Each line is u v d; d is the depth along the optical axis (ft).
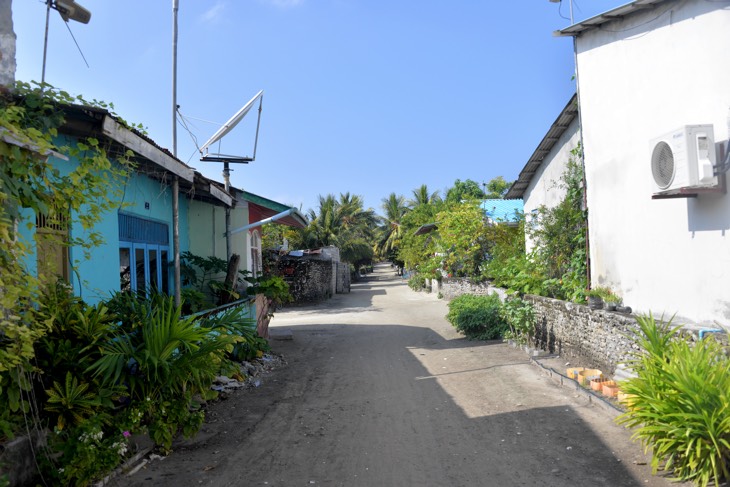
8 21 18.28
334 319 64.44
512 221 71.31
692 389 13.94
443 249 86.84
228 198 34.47
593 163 28.84
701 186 18.42
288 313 75.41
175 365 18.04
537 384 26.53
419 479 15.51
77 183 15.85
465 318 43.01
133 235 25.53
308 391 27.43
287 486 15.15
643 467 15.49
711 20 19.89
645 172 24.02
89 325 16.53
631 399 15.93
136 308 19.35
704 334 17.94
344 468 16.49
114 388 16.55
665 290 22.82
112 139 18.39
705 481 13.14
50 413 15.24
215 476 15.85
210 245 38.83
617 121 26.21
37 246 16.12
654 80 23.18
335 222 149.18
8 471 12.62
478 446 18.13
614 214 26.94
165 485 15.16
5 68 18.11
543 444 17.98
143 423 17.65
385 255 194.29
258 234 51.98
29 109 16.15
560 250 37.32
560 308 32.22
